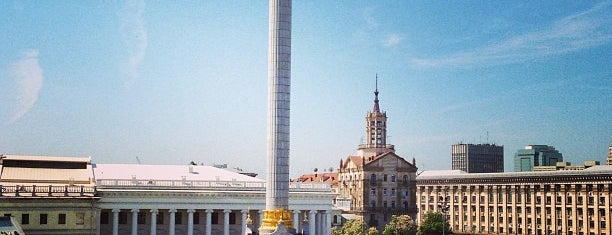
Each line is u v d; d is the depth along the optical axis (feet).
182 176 501.15
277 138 308.60
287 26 312.09
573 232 644.69
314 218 501.97
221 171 535.19
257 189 483.10
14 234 360.48
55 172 462.60
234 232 488.85
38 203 421.18
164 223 473.67
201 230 482.28
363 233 627.87
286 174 309.63
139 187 457.27
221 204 474.08
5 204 412.98
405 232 651.25
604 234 620.49
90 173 467.93
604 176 623.77
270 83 310.86
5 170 451.94
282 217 305.12
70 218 427.74
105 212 460.55
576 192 646.33
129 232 464.65
